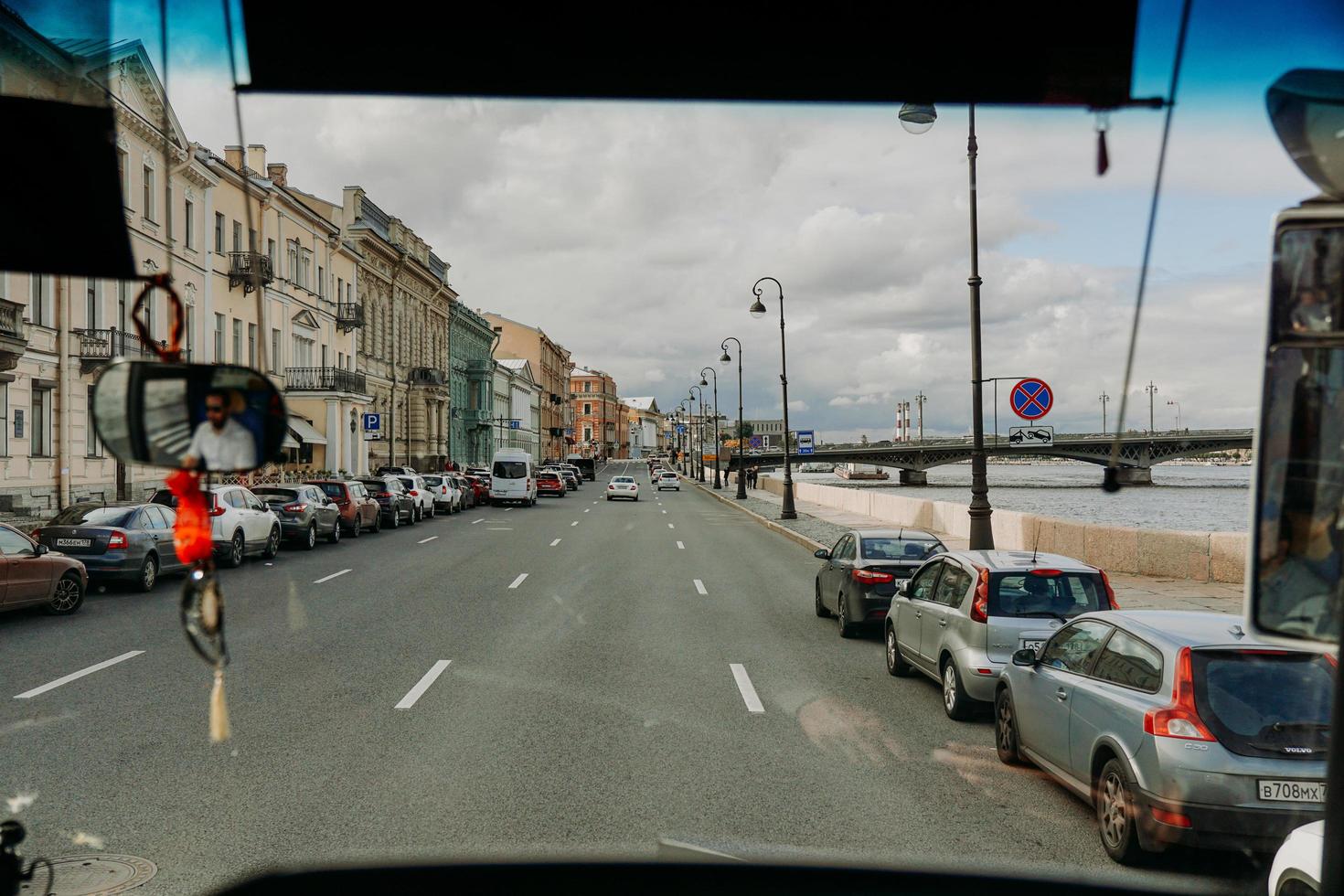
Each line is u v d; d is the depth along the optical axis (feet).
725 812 19.24
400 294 199.93
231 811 18.84
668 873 15.46
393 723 26.02
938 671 29.71
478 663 34.63
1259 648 17.95
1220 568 58.08
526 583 59.36
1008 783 21.98
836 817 19.13
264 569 66.69
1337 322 5.71
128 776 21.11
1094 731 19.04
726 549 86.94
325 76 5.63
